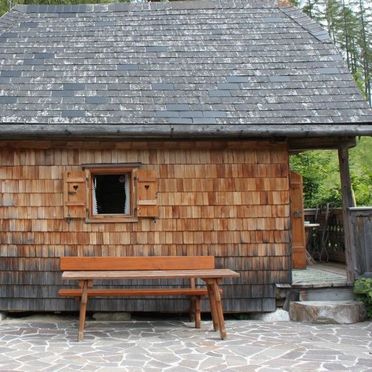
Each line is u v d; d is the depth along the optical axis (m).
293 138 7.42
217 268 7.25
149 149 7.33
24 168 7.30
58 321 7.19
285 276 7.29
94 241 7.26
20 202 7.29
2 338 6.06
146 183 7.29
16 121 6.96
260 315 7.30
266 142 7.38
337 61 8.36
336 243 10.68
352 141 7.48
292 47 8.73
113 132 6.86
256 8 9.94
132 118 7.11
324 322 6.88
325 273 8.66
